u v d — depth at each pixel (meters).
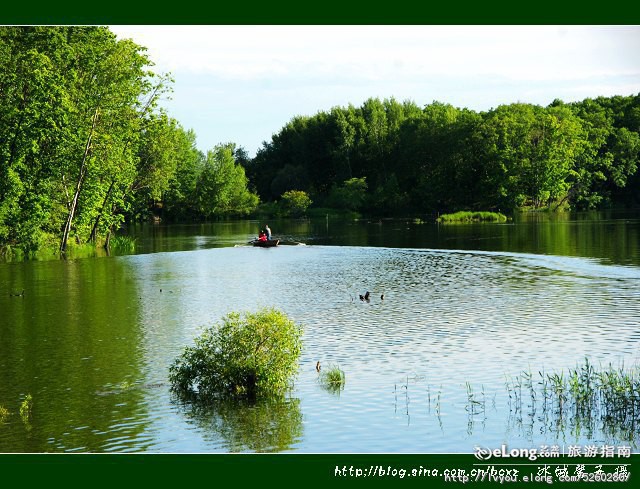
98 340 25.72
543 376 20.17
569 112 145.88
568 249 58.12
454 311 30.67
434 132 149.75
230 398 18.77
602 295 34.16
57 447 15.52
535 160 134.50
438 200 143.38
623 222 96.69
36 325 28.69
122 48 66.31
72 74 63.56
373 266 49.81
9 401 18.69
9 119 60.66
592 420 16.84
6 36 61.59
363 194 151.62
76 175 66.44
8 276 45.59
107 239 71.31
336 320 29.03
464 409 17.64
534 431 16.25
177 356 23.20
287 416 17.33
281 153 176.75
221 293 37.41
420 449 15.38
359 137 162.88
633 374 19.66
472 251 59.53
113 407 18.08
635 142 148.75
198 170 150.00
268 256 59.31
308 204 150.50
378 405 18.00
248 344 19.41
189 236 90.31
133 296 36.53
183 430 16.44
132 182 74.75
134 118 69.38
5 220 60.47
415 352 23.20
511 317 28.92
